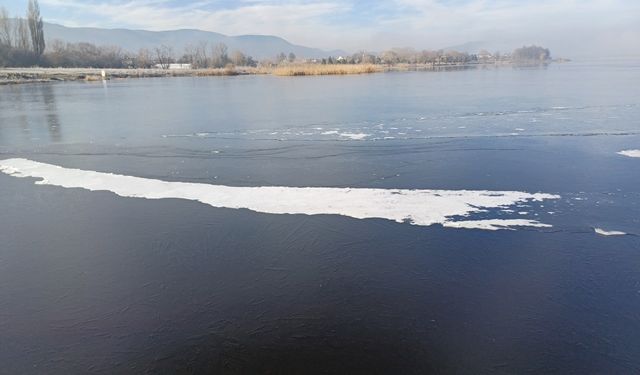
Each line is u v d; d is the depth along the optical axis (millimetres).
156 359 4367
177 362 4320
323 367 4230
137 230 7168
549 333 4641
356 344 4531
